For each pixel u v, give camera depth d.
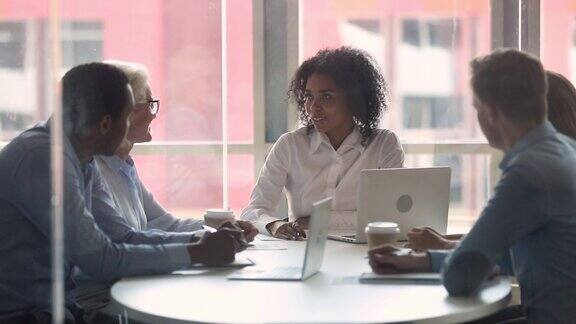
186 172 4.64
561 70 4.64
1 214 2.52
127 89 2.65
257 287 2.28
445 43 4.69
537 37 4.64
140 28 4.52
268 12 4.63
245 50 4.64
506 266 2.36
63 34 4.28
